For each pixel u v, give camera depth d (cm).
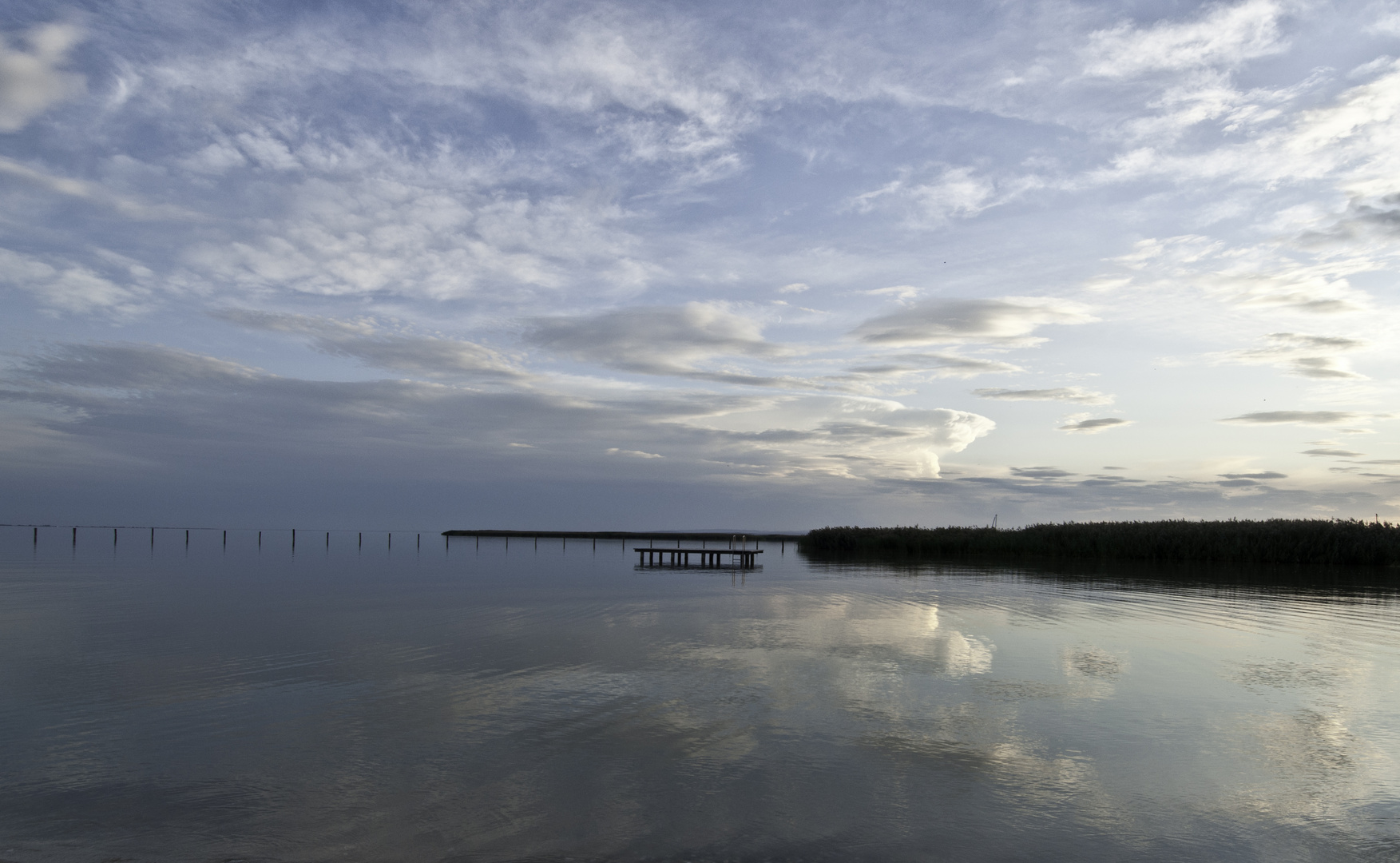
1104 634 1493
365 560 4325
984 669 1163
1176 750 780
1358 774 712
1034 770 720
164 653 1280
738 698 983
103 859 537
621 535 16400
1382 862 538
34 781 686
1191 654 1282
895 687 1042
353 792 659
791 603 2070
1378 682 1081
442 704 949
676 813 614
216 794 654
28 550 5075
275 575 3003
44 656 1248
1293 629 1564
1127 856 544
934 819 606
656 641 1416
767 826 590
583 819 602
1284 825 601
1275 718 898
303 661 1215
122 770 713
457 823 595
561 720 878
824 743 796
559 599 2153
